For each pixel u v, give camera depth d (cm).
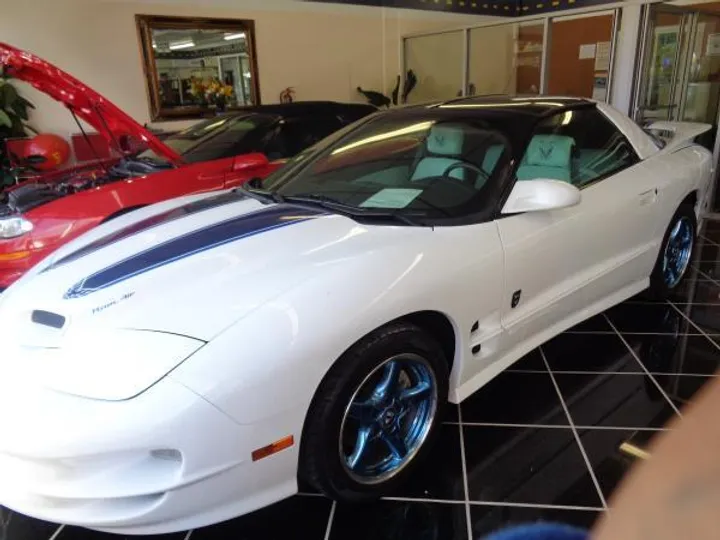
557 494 184
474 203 209
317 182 243
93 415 134
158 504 140
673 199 296
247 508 151
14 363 154
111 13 562
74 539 177
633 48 557
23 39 527
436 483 192
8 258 295
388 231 186
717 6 600
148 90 599
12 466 154
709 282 372
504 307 209
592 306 267
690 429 76
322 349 150
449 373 199
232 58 639
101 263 184
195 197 257
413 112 272
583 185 249
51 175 396
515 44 706
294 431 151
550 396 242
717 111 553
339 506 184
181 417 134
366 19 725
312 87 706
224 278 161
